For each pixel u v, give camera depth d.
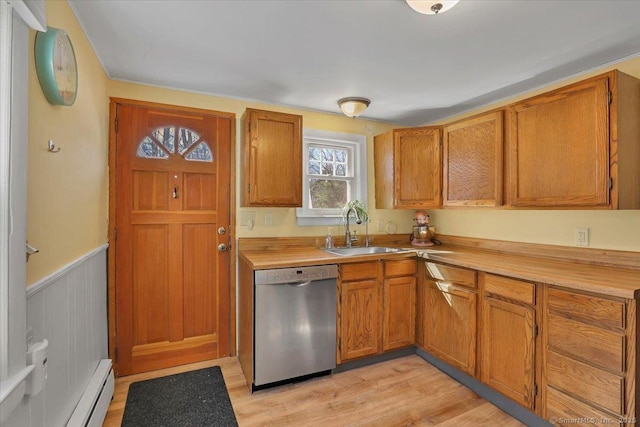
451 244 3.08
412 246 3.01
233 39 1.70
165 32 1.63
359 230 3.10
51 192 1.22
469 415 1.85
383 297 2.45
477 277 2.06
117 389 2.07
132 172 2.25
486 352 1.98
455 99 2.62
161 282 2.34
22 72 0.90
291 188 2.47
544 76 2.17
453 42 1.72
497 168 2.24
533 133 2.02
